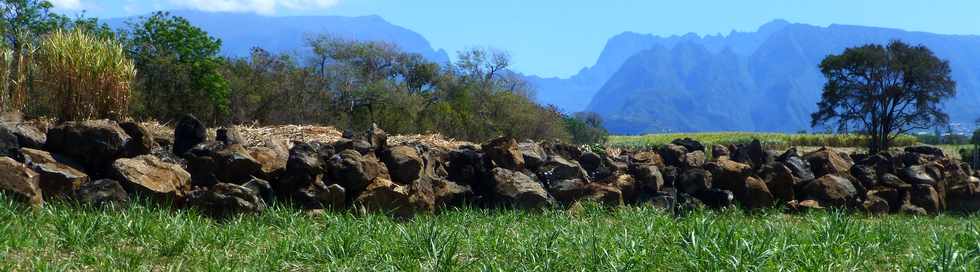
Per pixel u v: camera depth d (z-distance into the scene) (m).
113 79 12.43
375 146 10.72
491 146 11.05
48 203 7.45
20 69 12.18
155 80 27.72
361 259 6.30
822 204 12.75
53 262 5.73
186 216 7.72
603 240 6.99
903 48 64.62
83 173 8.38
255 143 10.98
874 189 13.73
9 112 11.31
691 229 6.96
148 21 28.88
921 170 14.27
